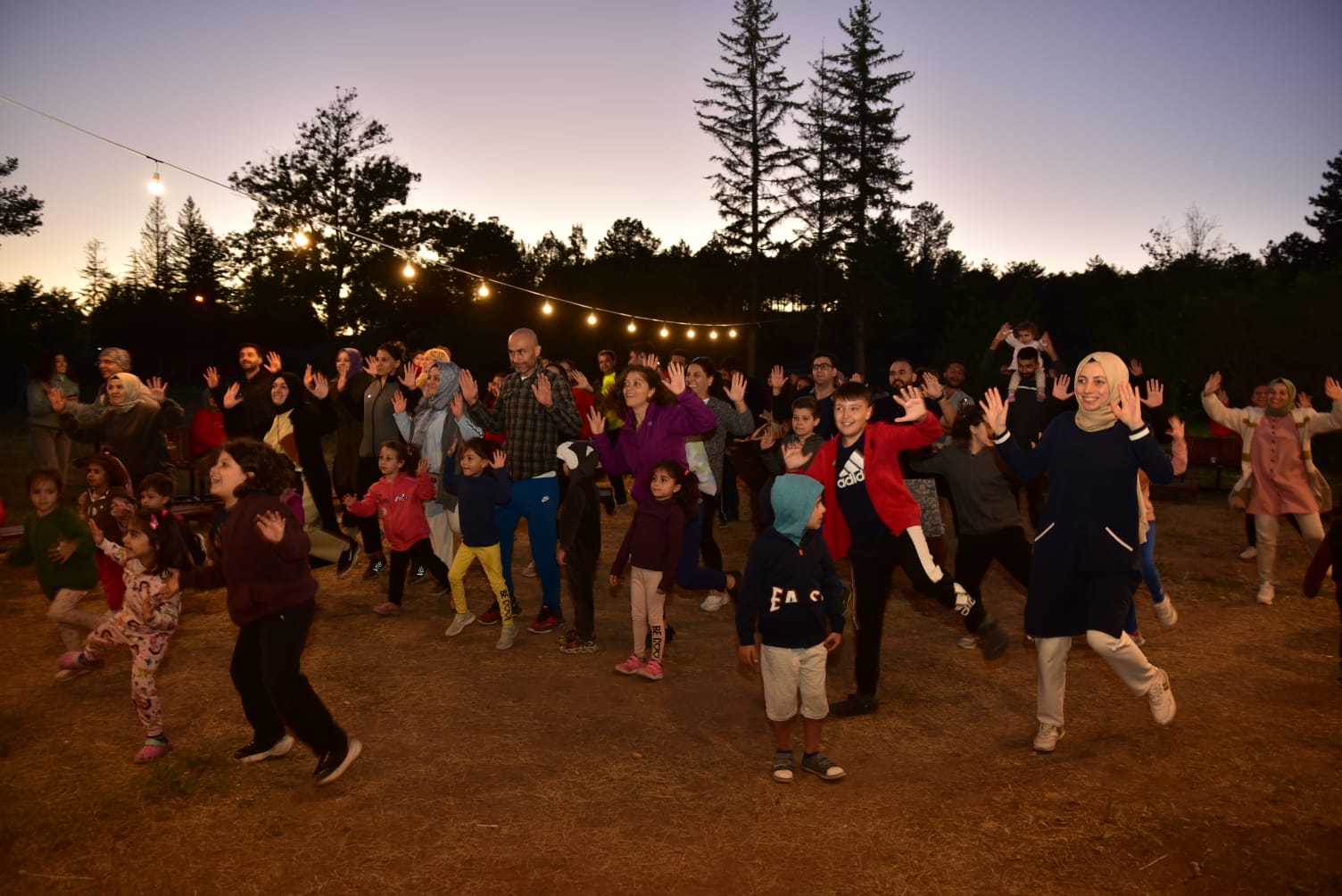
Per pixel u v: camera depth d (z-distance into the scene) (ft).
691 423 18.42
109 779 13.83
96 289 191.62
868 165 155.63
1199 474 56.90
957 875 11.10
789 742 14.28
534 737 15.47
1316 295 74.54
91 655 14.48
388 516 22.93
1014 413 25.77
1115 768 14.03
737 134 152.25
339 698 17.28
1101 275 186.19
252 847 11.84
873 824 12.39
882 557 15.81
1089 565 13.75
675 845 11.87
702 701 17.24
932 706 16.93
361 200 134.31
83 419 25.80
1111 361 13.73
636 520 18.40
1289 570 28.22
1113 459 13.66
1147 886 10.85
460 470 20.61
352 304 138.10
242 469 13.07
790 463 16.44
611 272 155.94
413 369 25.09
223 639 20.92
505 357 137.59
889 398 22.82
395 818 12.59
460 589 21.34
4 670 18.78
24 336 116.06
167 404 27.20
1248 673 18.54
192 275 198.29
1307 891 10.73
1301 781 13.56
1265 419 24.08
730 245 155.63
